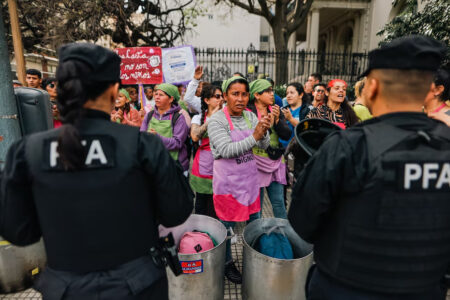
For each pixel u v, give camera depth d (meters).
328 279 1.06
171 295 1.91
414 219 0.88
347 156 0.92
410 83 0.91
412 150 0.88
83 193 0.92
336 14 15.77
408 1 6.45
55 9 7.78
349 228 0.94
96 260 0.96
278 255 1.98
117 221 0.95
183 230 2.26
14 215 0.95
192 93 3.54
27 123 2.30
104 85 0.99
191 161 5.30
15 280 2.20
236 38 17.59
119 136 0.97
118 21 8.84
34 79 4.11
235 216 2.09
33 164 0.93
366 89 1.03
